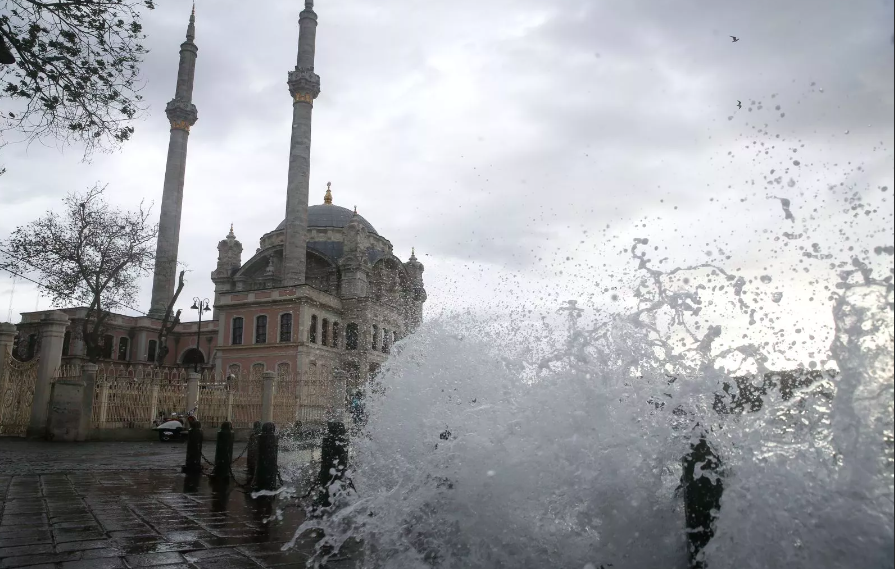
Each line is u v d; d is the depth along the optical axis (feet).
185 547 17.02
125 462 41.50
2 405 62.39
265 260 188.85
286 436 65.10
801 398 11.09
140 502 24.68
